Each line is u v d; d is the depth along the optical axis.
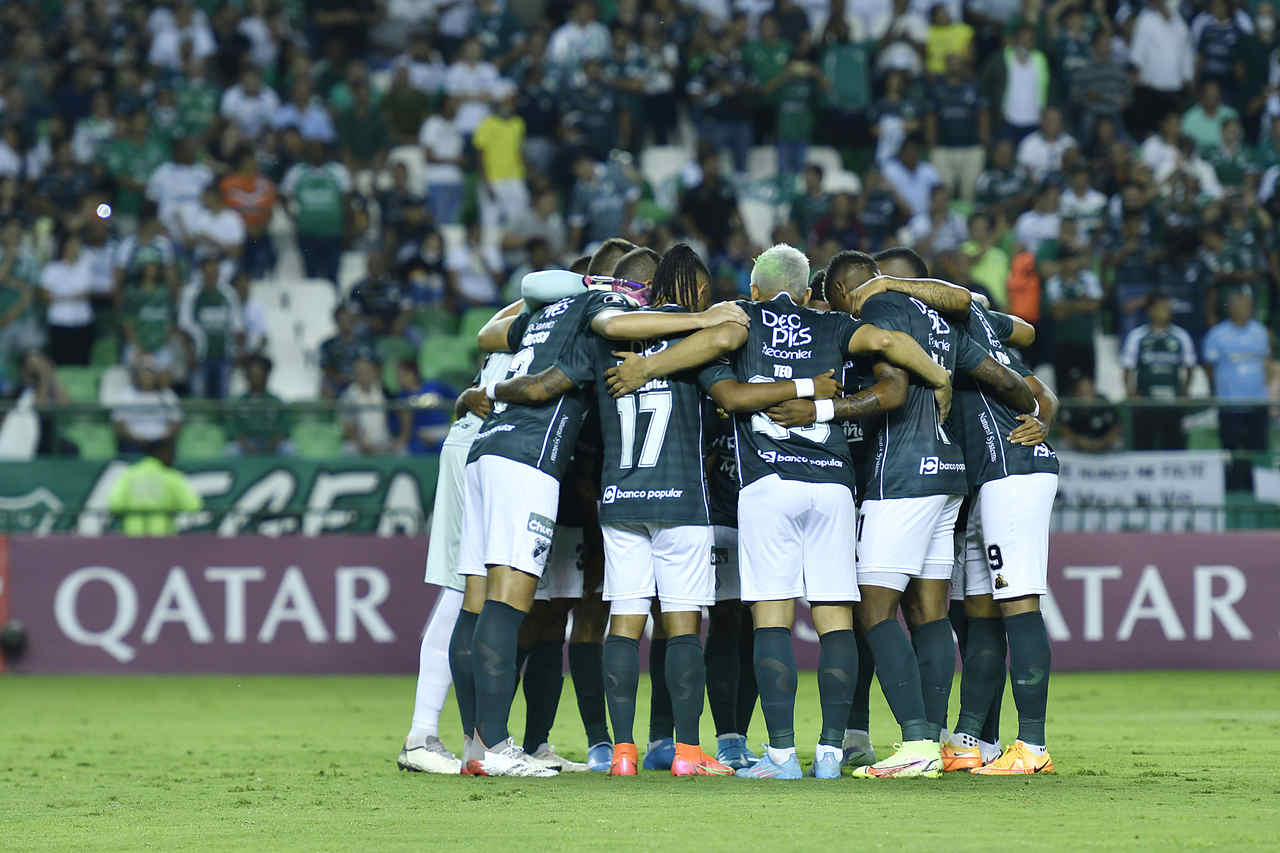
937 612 22.72
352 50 72.75
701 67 67.62
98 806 20.03
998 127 67.06
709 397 23.64
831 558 21.97
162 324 59.31
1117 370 60.88
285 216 67.88
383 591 48.03
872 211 61.94
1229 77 69.25
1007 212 62.94
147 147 66.44
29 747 29.91
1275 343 60.50
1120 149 64.06
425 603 48.00
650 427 22.23
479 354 59.44
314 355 63.12
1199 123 67.56
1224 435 48.16
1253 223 60.38
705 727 32.41
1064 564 47.44
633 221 62.75
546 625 24.66
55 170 65.25
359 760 26.72
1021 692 22.44
